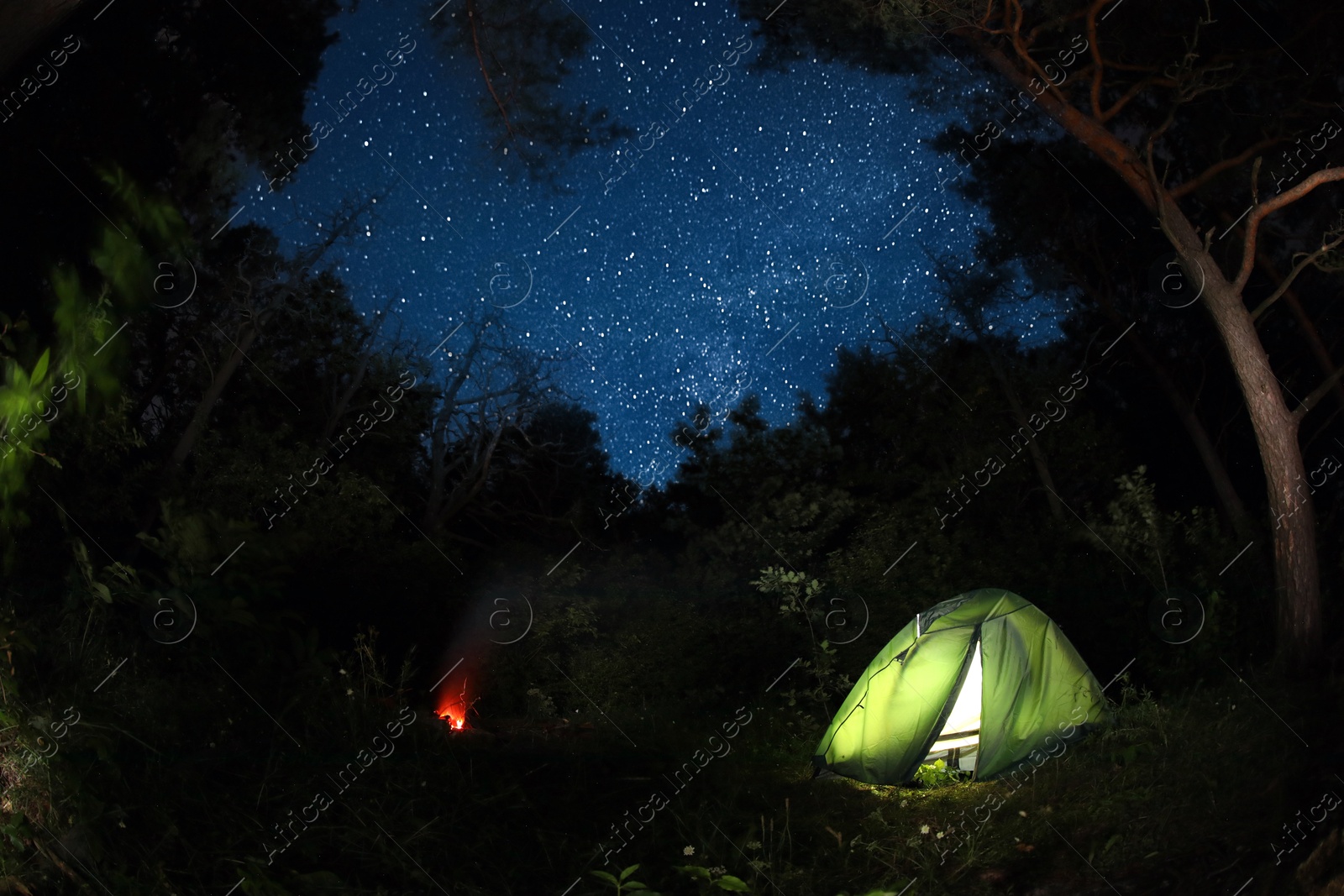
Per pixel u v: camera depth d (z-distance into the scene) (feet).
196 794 16.62
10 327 12.57
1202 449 59.11
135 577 18.95
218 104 47.21
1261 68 40.78
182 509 19.45
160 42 43.93
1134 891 16.24
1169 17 39.52
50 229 31.94
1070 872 17.69
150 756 16.65
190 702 19.12
